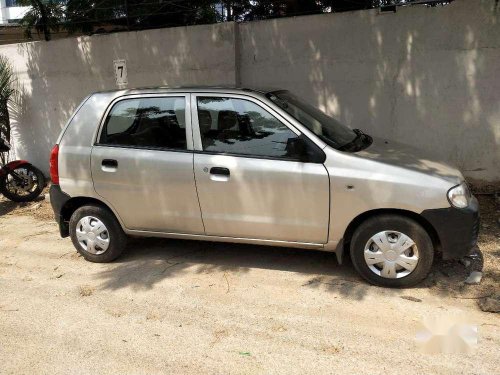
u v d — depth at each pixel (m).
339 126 4.95
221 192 4.49
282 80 7.25
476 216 4.10
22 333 3.93
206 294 4.39
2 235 6.48
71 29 9.58
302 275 4.64
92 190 4.97
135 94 4.87
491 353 3.36
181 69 7.72
